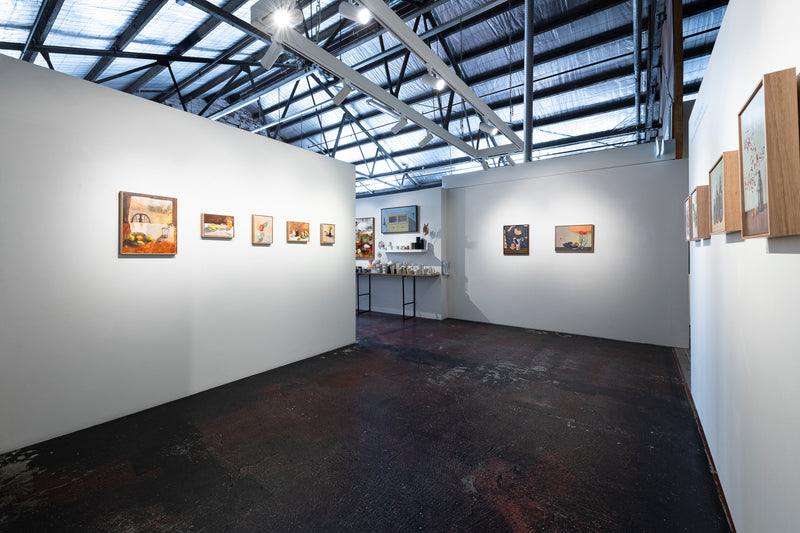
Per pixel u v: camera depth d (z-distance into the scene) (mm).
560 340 5617
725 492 1974
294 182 4590
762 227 1253
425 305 7641
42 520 1885
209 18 4258
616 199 5590
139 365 3193
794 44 1124
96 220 2924
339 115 7812
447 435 2758
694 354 3264
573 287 6004
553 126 7031
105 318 2982
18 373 2561
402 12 4348
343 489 2129
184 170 3504
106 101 2973
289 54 5219
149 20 4078
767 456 1349
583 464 2377
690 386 3631
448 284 7555
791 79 1104
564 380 3908
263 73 5836
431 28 4789
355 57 5551
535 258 6379
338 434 2775
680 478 2223
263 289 4234
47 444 2629
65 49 4090
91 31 4176
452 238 7469
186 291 3523
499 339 5723
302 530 1813
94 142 2906
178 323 3467
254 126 8445
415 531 1805
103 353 2971
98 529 1823
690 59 5121
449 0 4379
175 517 1906
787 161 1103
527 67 4520
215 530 1817
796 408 1104
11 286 2523
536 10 4465
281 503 2012
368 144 8969
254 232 4090
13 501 2027
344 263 5340
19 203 2553
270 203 4309
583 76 5594
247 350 4066
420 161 9648
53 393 2713
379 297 8430
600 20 4535
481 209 7027
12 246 2527
